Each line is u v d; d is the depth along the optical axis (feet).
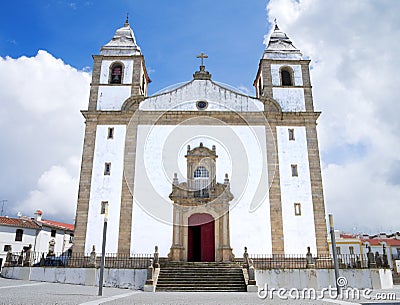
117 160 93.20
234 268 75.20
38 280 75.87
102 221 87.81
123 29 116.06
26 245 139.85
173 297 49.29
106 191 90.33
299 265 84.38
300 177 92.43
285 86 103.81
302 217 88.53
